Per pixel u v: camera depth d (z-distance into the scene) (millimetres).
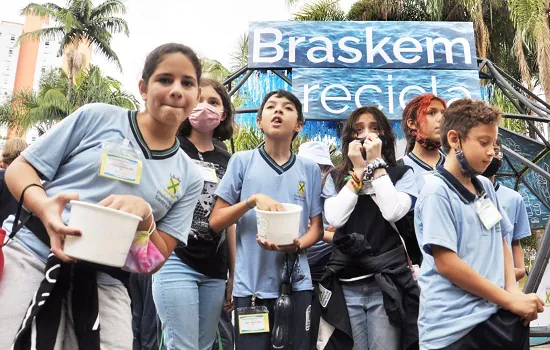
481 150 1895
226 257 2732
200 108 2791
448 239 1852
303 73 5020
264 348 2264
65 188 1556
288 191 2527
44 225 1451
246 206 2369
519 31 13062
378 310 2297
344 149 2732
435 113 2807
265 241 2262
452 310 1843
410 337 2197
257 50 5117
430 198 1947
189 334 2418
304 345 2287
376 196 2387
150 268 1593
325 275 2404
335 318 2303
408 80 5020
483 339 1794
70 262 1401
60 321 1471
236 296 2379
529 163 4863
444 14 14016
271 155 2607
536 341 5777
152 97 1621
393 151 2723
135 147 1647
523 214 3041
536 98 5695
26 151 1546
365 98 4949
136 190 1616
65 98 28500
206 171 2734
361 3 14023
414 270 2354
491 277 1878
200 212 2600
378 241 2389
